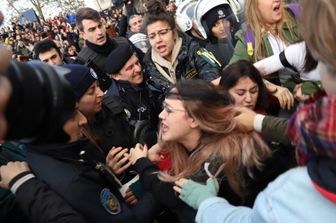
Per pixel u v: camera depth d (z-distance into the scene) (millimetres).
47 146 1197
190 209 1338
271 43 1899
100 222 1229
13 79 504
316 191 593
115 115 1899
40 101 529
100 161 1560
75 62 3463
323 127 546
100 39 3207
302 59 1581
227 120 1335
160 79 2369
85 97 1628
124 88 2303
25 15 22453
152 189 1438
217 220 916
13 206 1207
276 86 1762
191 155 1372
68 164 1231
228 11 2561
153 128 2213
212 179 1262
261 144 1300
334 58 544
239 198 1280
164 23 2312
